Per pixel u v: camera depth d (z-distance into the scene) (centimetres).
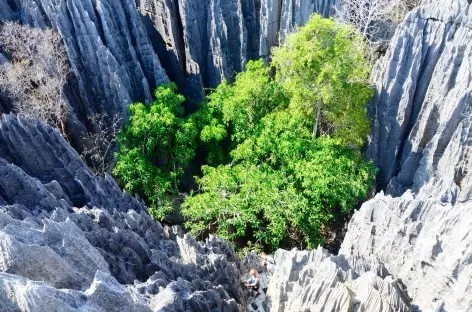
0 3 3425
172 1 3822
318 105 3266
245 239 3275
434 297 1986
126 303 1516
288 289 2038
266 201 2834
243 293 2480
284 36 4034
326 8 4188
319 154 3022
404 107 3134
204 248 2564
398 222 2319
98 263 1831
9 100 3172
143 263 2141
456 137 2814
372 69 3459
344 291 1744
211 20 3897
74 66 3319
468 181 2770
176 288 1903
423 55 3033
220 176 3036
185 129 3312
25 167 2591
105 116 3531
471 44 2761
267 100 3531
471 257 1864
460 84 2834
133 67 3641
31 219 1962
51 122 3175
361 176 3066
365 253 2430
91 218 2180
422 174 3144
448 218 2052
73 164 2642
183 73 4141
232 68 4212
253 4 4128
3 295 1282
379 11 4009
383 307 1698
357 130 3247
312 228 2931
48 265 1534
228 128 3734
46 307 1270
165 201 3238
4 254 1466
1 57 3186
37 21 3312
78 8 3212
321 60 3041
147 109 3428
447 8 2881
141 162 3198
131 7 3575
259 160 3183
